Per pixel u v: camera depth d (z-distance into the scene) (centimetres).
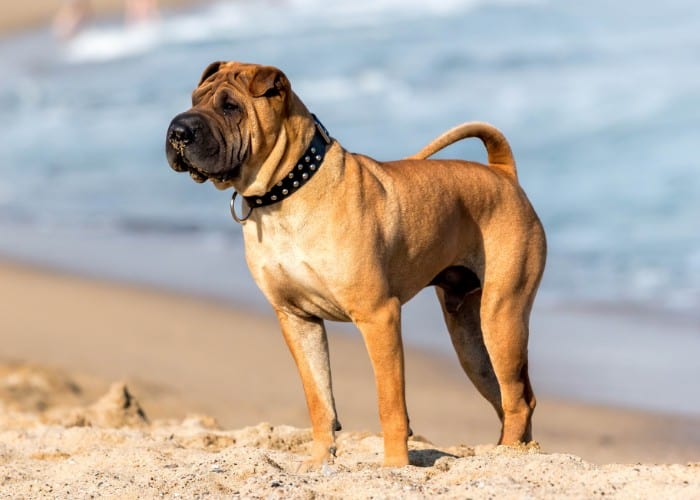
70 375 1294
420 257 694
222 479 676
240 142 629
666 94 2705
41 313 1672
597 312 1562
